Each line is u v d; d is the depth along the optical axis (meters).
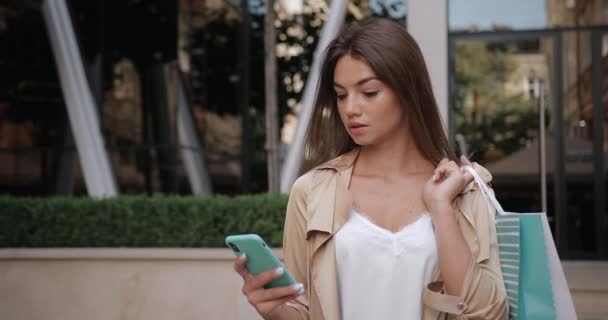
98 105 11.45
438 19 7.22
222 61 11.41
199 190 11.40
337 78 1.75
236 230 6.56
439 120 1.84
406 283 1.69
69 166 11.80
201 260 6.21
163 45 11.51
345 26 1.79
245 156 11.39
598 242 9.06
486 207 1.73
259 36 11.34
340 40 1.76
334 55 1.75
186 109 11.48
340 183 1.79
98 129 9.62
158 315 6.26
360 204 1.79
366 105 1.71
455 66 9.45
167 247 6.66
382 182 1.82
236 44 11.36
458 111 9.46
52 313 6.43
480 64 9.40
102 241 6.80
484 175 1.80
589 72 9.14
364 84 1.71
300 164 7.97
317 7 10.98
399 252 1.69
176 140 11.45
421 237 1.70
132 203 6.81
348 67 1.72
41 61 11.67
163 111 11.50
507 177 9.39
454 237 1.63
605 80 9.08
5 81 11.65
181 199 6.77
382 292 1.69
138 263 6.33
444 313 1.67
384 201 1.79
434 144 1.84
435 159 1.84
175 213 6.69
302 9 11.05
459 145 9.45
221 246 6.57
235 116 11.41
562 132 9.21
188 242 6.62
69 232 6.87
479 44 9.40
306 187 1.81
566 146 9.20
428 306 1.67
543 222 1.63
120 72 11.52
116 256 6.34
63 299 6.42
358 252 1.70
